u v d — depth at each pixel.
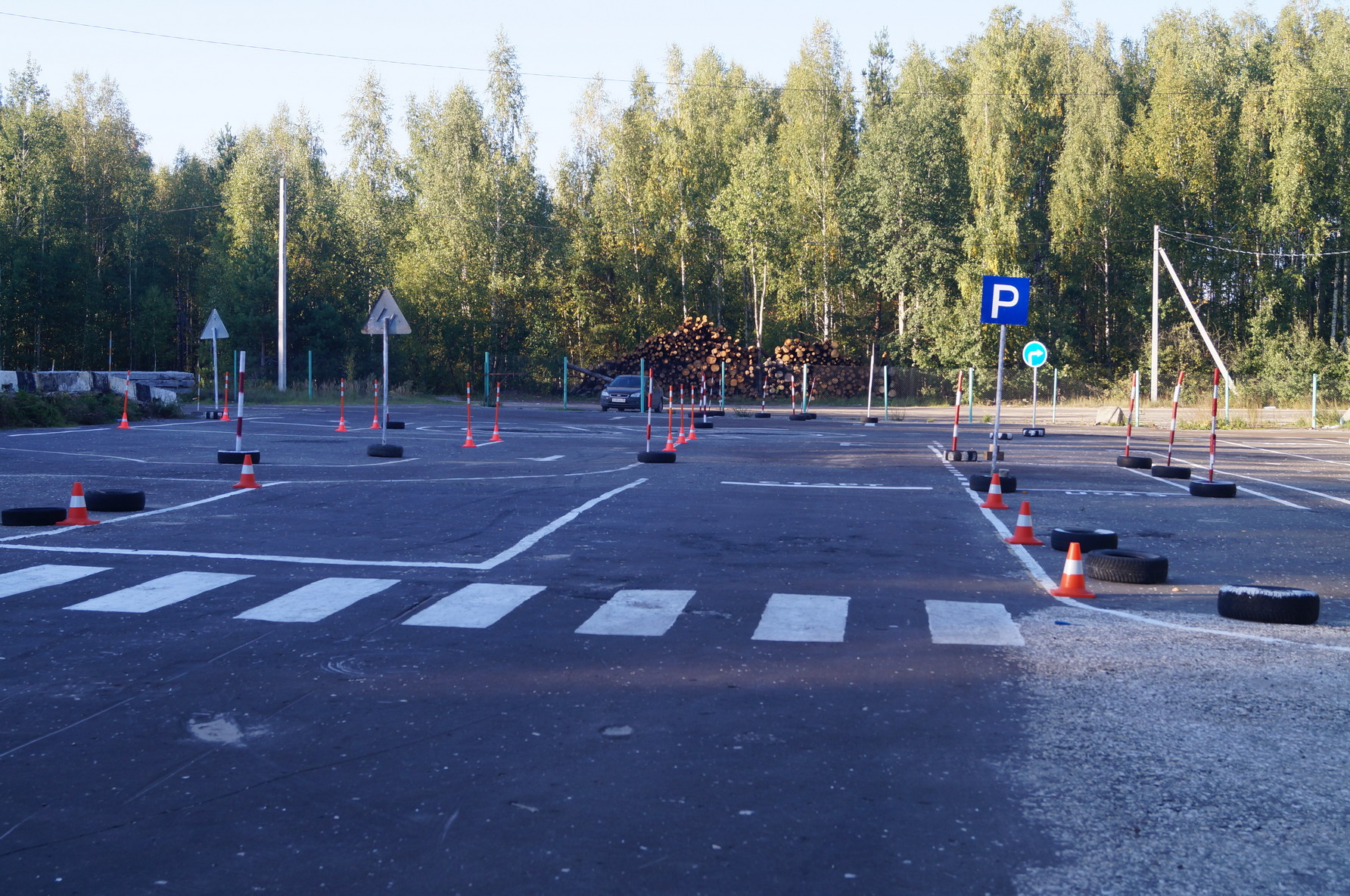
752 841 3.99
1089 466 20.73
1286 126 57.38
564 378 50.94
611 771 4.70
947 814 4.24
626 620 7.56
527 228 64.25
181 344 75.25
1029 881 3.68
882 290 61.88
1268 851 3.94
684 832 4.06
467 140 65.12
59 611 7.78
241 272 57.84
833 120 64.69
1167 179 59.47
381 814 4.24
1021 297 16.00
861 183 61.56
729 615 7.71
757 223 61.91
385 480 16.34
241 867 3.79
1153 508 14.41
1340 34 61.66
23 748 5.00
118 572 9.20
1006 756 4.91
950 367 60.03
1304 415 42.19
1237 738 5.20
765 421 39.91
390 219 72.56
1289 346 55.56
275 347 59.22
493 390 62.00
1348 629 7.57
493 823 4.14
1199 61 65.62
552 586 8.72
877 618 7.66
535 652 6.73
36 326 61.31
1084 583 8.64
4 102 64.12
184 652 6.71
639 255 65.94
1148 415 42.69
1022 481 17.78
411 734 5.19
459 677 6.16
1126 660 6.64
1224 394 51.94
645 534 11.43
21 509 11.59
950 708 5.61
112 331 67.75
